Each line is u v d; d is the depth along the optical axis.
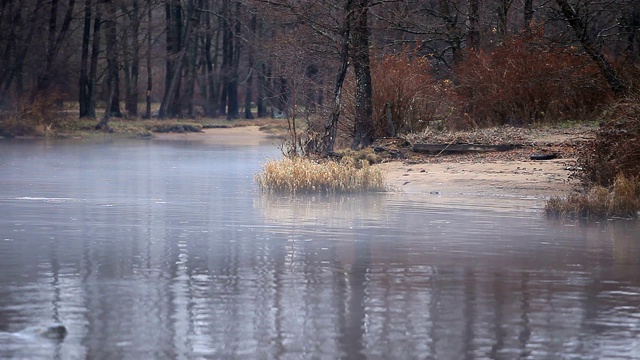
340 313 16.22
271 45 54.50
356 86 51.69
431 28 69.69
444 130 52.59
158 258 21.45
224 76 146.62
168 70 134.88
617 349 14.16
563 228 26.78
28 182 42.19
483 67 57.53
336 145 54.84
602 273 19.89
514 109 55.78
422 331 15.13
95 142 83.31
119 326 15.27
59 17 112.94
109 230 26.16
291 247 23.17
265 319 15.78
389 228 26.67
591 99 55.03
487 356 13.84
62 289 17.92
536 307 16.73
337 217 29.17
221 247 23.09
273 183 37.91
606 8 60.72
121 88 151.75
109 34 107.81
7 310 16.23
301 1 50.12
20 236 24.86
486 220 28.42
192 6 130.12
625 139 34.03
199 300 17.09
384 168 43.47
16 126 90.56
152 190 38.62
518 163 42.28
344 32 49.69
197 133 111.00
